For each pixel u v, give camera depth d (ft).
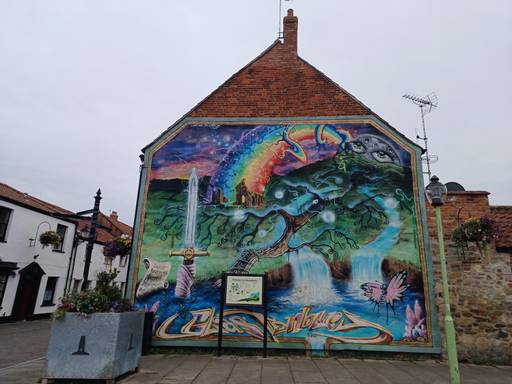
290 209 32.89
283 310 30.53
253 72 38.06
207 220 33.19
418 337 29.27
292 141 34.83
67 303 21.66
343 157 34.01
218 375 23.15
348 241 31.71
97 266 86.33
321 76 37.17
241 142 35.19
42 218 67.46
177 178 34.47
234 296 29.81
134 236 33.01
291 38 39.42
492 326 29.40
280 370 24.84
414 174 33.01
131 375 22.77
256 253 32.01
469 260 30.83
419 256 30.96
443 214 32.14
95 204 34.47
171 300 31.37
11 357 30.42
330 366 26.32
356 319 29.99
